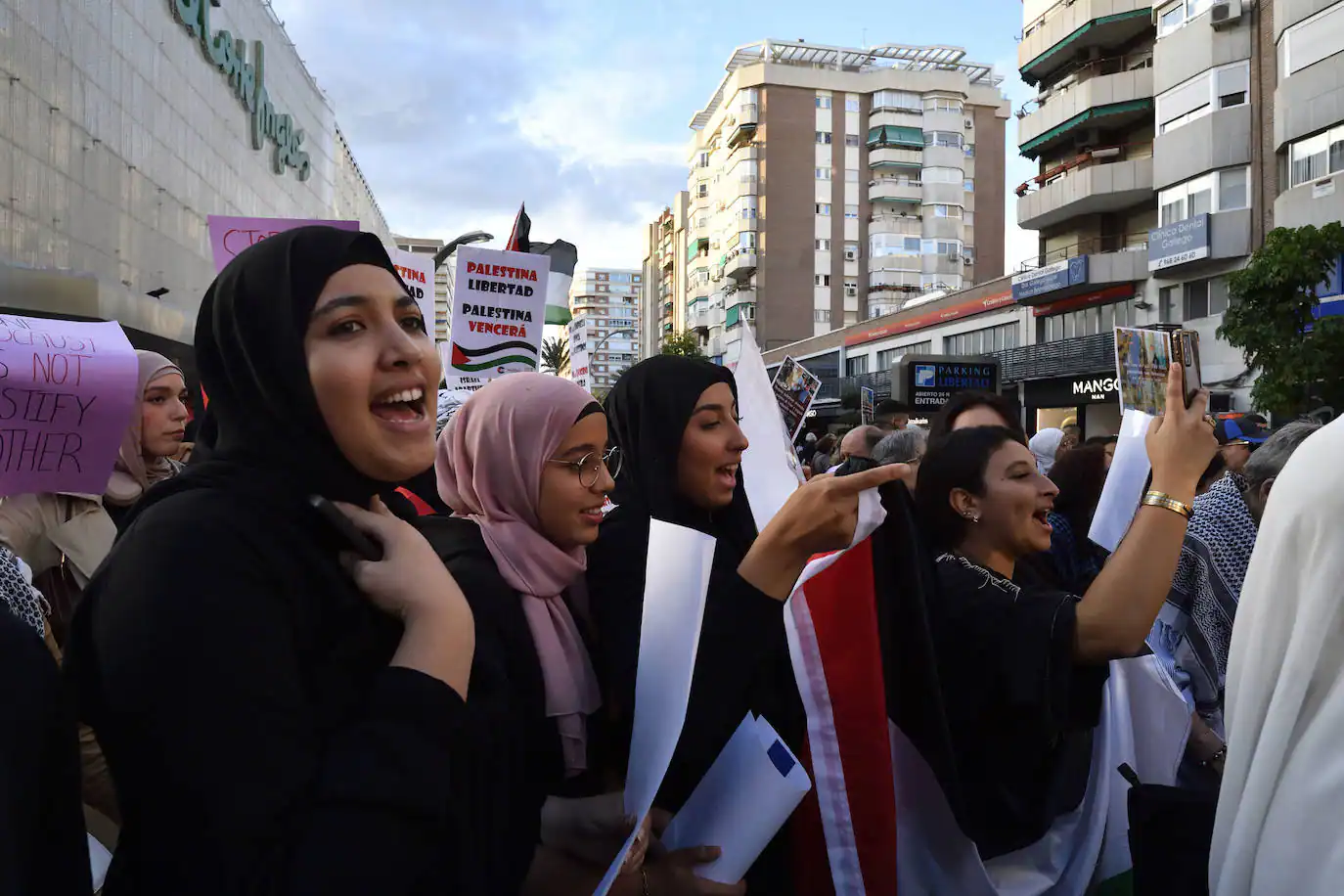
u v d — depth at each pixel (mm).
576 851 1489
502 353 6109
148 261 19859
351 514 1108
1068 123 24453
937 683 1883
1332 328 11023
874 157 55188
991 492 2193
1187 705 2520
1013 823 2031
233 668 922
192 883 888
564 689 1515
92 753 1490
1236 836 1412
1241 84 19797
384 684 1020
